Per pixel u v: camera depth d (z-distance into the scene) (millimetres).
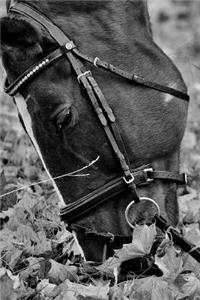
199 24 12781
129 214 3980
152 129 4004
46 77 3881
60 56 3887
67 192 3988
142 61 4035
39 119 3895
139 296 3895
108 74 3959
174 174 4039
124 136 3953
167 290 3879
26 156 5898
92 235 3996
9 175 5633
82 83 3891
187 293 3939
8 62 3898
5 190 5066
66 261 4512
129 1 4094
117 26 4027
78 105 3902
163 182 4051
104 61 3947
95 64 3926
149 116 4004
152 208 3996
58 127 3865
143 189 3994
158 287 3885
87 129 3918
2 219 5043
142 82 3994
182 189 5523
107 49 3977
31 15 3920
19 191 5316
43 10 3957
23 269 4328
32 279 4301
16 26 3799
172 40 11805
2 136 6664
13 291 3875
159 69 4078
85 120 3914
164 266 3953
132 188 3947
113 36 4004
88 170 3953
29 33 3814
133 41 4043
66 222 4016
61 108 3852
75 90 3910
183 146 6621
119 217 3990
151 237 3891
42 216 4883
